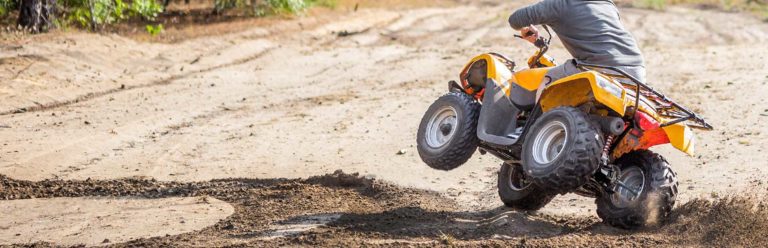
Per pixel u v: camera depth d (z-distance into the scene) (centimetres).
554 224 2367
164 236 2280
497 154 2344
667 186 2170
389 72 5806
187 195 2773
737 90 4641
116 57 5944
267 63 6316
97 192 2828
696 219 2230
